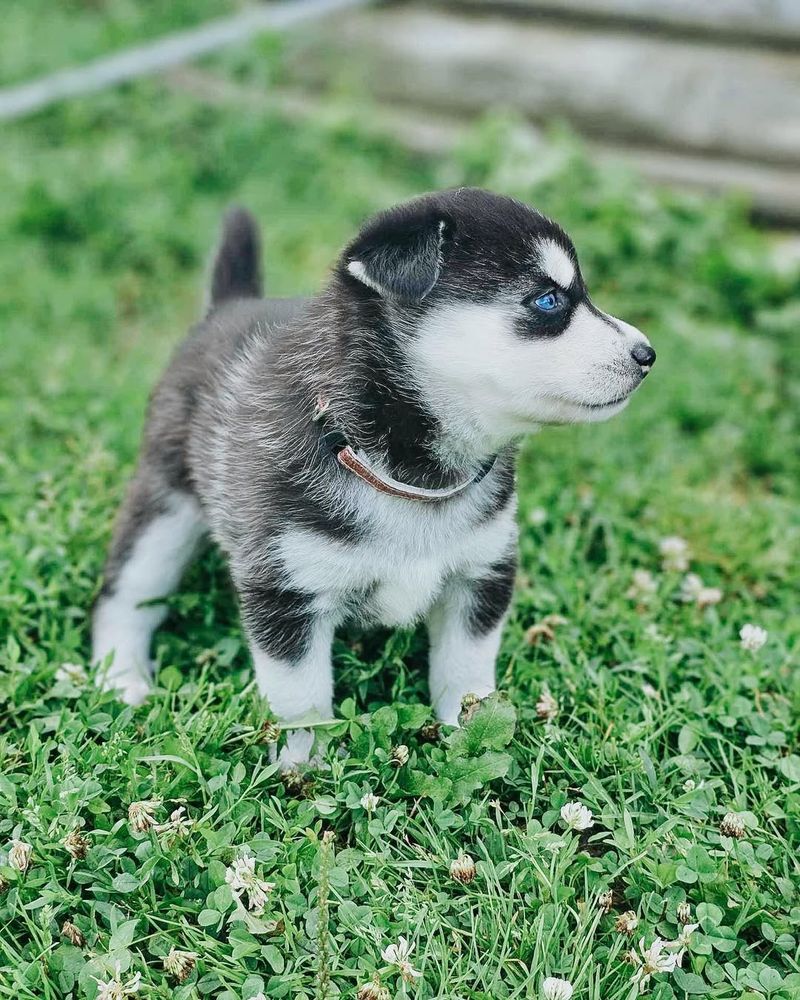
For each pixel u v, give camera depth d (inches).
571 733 34.8
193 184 66.7
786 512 44.2
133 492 37.6
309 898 31.3
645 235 58.7
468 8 73.5
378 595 34.1
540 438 46.3
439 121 72.7
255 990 29.9
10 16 83.8
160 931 30.7
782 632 38.7
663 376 50.6
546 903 31.3
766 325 55.3
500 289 32.6
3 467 42.4
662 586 40.1
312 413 33.2
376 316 33.0
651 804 33.7
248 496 33.7
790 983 30.6
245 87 75.0
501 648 37.2
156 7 83.1
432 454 33.2
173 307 56.9
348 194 64.7
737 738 35.4
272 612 33.5
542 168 61.8
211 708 34.6
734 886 31.9
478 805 32.8
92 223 61.1
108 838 31.7
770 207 63.8
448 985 30.2
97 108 70.4
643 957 30.5
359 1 71.9
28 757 33.7
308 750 34.3
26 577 37.6
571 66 69.2
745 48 67.2
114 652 35.6
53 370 48.5
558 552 40.5
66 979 30.1
